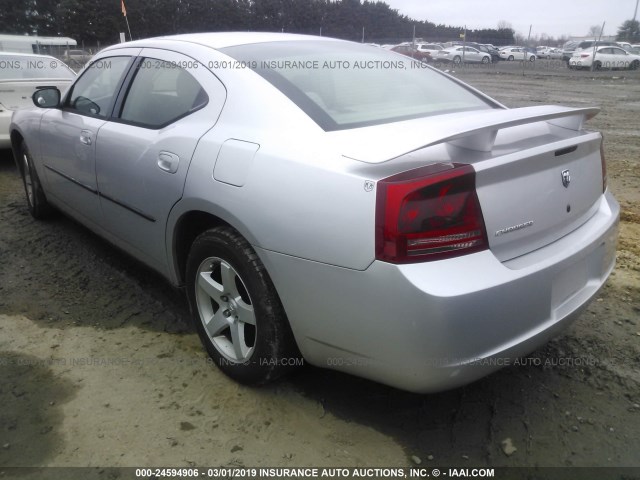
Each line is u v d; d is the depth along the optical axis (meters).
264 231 2.23
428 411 2.51
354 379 2.72
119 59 3.51
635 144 8.82
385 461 2.23
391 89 2.85
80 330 3.16
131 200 3.06
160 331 3.16
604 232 2.51
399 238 1.89
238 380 2.64
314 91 2.59
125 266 4.00
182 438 2.33
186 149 2.62
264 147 2.32
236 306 2.54
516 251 2.13
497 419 2.47
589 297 2.44
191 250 2.67
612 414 2.49
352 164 2.06
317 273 2.10
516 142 2.28
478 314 1.92
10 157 7.56
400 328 1.93
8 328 3.16
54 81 6.99
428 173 1.93
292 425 2.41
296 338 2.32
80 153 3.55
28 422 2.41
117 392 2.61
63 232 4.67
